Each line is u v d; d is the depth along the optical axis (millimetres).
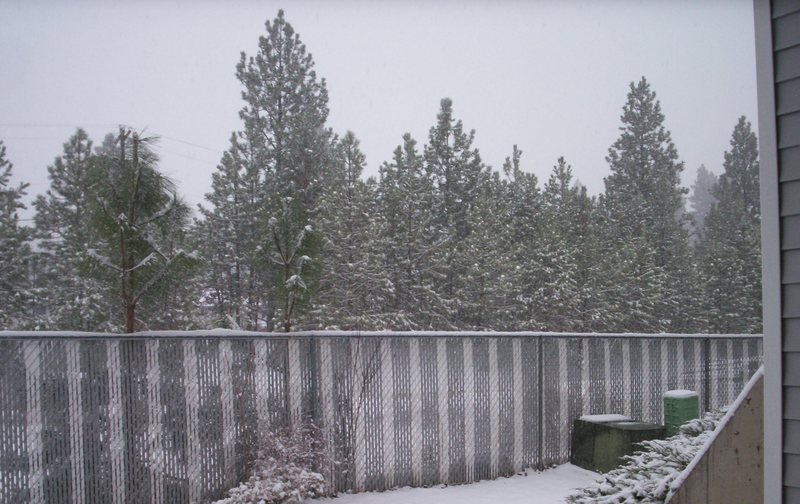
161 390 5309
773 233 2553
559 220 19078
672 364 7594
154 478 5234
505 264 14906
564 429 6945
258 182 14828
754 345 8070
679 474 3369
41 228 13828
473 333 6500
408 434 6168
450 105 17500
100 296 7137
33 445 4809
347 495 5871
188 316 9422
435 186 17453
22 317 11758
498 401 6590
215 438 5496
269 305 9922
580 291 16656
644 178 22953
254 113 15008
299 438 5617
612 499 3529
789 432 2484
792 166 2520
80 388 5004
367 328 12883
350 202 14312
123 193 5723
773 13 2590
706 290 19641
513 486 6195
